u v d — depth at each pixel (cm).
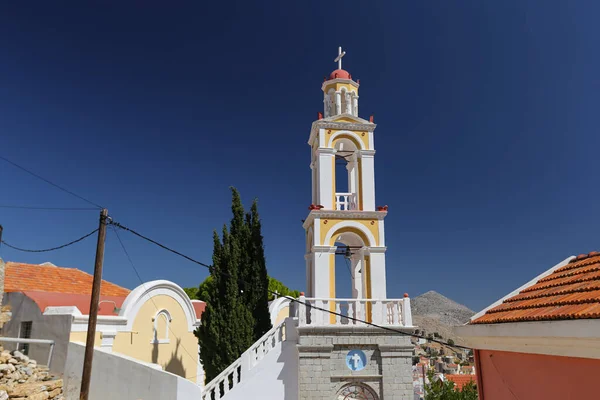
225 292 2389
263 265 2558
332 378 2042
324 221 2367
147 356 2425
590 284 855
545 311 830
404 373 2084
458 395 2544
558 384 782
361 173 2506
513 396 917
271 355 2097
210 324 2328
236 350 2261
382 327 2023
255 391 2042
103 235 1731
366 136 2562
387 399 2047
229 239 2494
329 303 2233
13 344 2125
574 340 714
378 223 2405
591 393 707
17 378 1708
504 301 1084
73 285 2658
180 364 2670
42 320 2080
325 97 2794
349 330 2092
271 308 3431
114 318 2230
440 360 7569
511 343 894
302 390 2011
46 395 1709
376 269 2338
